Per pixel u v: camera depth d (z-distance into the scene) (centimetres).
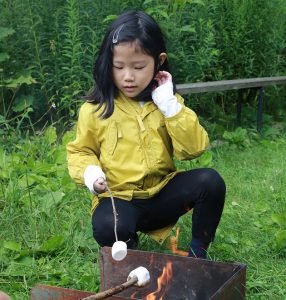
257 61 410
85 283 177
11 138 308
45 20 354
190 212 226
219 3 389
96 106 172
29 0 346
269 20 407
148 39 164
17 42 350
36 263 191
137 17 166
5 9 350
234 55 392
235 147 338
